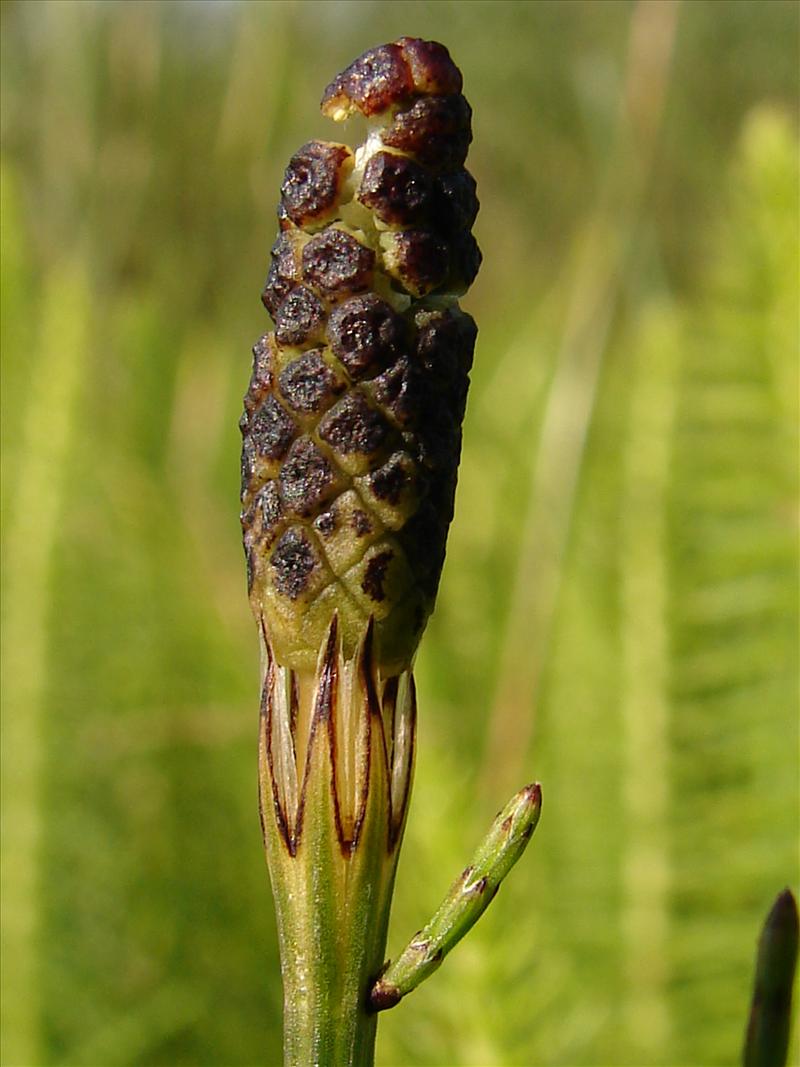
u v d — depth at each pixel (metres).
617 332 0.15
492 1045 0.08
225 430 0.16
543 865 0.10
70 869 0.10
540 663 0.11
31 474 0.11
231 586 0.15
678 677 0.09
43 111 0.17
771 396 0.09
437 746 0.08
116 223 0.17
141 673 0.11
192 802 0.11
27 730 0.10
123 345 0.14
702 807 0.09
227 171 0.18
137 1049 0.10
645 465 0.10
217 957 0.11
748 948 0.09
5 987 0.10
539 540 0.12
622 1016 0.09
